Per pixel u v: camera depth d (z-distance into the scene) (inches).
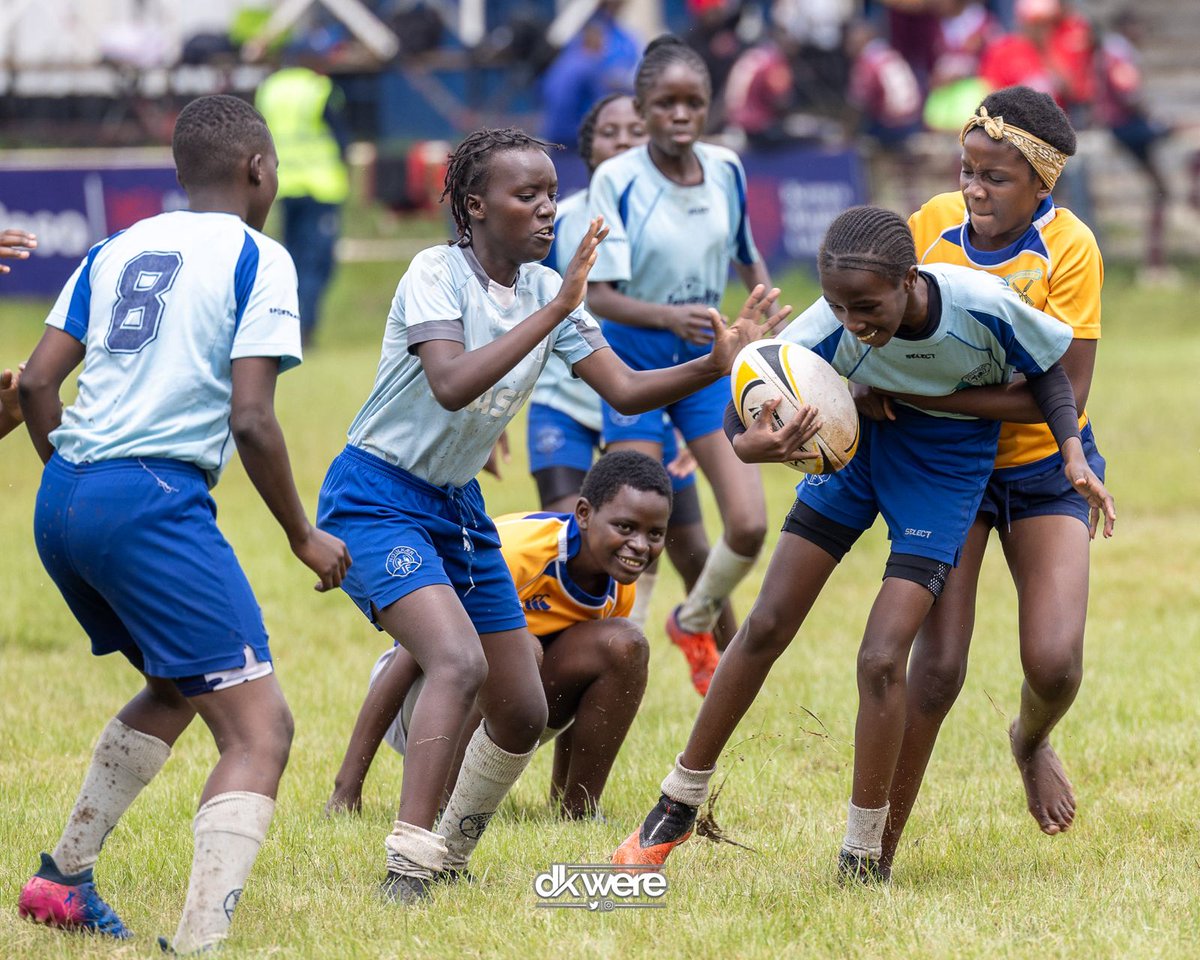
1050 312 673.6
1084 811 749.9
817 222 2596.0
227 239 580.7
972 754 853.2
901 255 585.9
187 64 3011.8
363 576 641.6
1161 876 641.6
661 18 3508.9
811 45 2871.6
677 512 1001.5
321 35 2979.8
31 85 3267.7
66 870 589.6
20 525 1482.5
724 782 723.4
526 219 629.0
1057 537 669.9
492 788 656.4
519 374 645.3
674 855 696.4
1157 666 999.0
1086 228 682.2
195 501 559.2
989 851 692.7
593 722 759.7
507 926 582.6
